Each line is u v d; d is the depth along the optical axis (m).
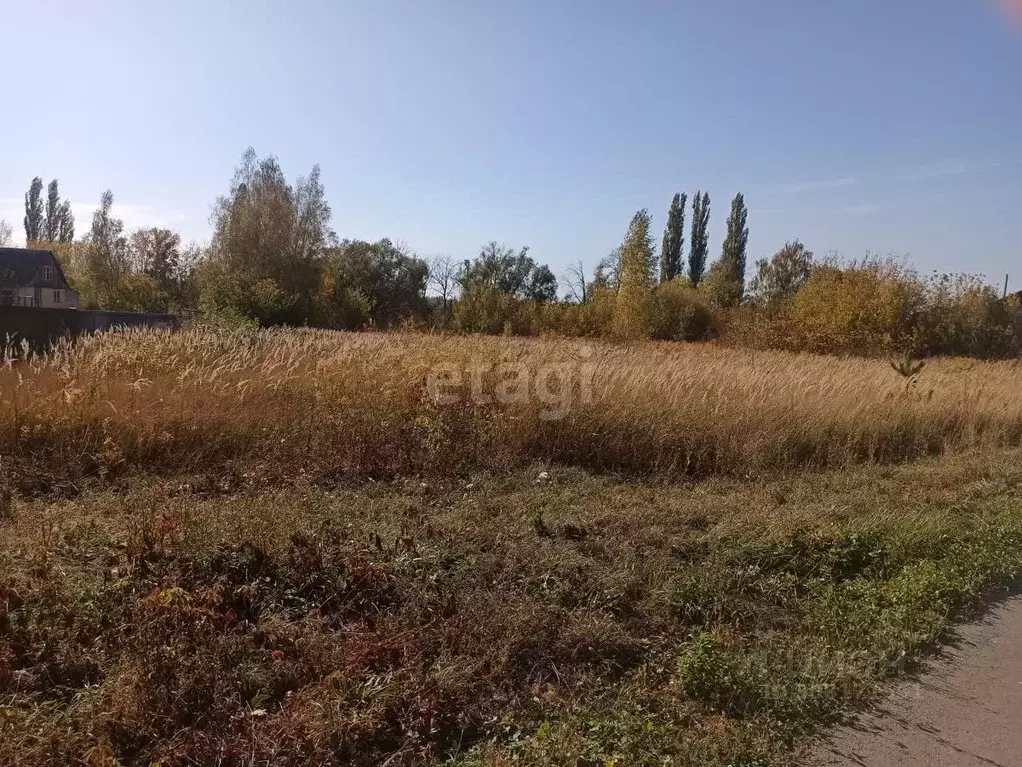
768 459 8.93
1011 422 12.02
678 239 60.56
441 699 3.48
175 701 3.31
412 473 7.44
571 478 7.70
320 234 47.59
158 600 3.90
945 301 35.03
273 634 3.89
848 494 7.68
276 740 3.14
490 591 4.59
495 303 40.88
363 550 4.80
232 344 10.58
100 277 55.66
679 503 6.83
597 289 46.59
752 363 13.02
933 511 7.08
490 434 8.20
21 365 8.34
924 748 3.32
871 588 5.17
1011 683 3.98
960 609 5.00
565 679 3.82
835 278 34.22
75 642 3.70
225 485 6.63
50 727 3.05
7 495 5.89
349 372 8.95
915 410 11.09
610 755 3.15
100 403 7.41
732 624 4.58
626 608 4.62
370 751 3.18
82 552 4.67
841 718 3.59
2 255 48.75
